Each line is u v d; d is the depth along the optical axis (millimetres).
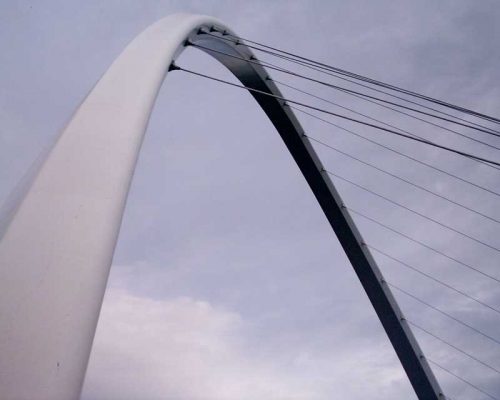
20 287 4797
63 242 5258
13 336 4457
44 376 4297
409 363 25281
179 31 12125
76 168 6164
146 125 7703
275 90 23219
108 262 5414
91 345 4809
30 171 7137
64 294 4855
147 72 9008
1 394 4113
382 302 25500
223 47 19234
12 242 5160
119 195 6086
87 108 7418
